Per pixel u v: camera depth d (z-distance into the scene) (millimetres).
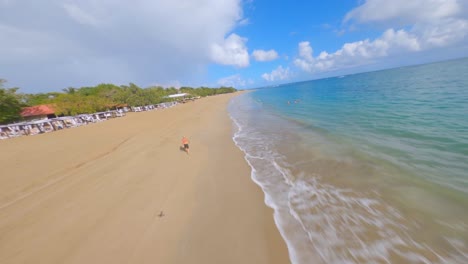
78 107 30906
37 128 20516
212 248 4055
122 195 6176
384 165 6934
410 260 3500
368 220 4543
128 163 8852
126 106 44219
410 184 5680
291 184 6480
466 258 3453
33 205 5758
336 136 10891
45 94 47938
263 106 33438
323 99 29812
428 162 6664
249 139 12562
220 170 7930
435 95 17078
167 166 8453
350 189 5836
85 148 11422
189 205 5578
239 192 6180
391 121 11906
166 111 34844
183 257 3865
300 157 8680
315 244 4012
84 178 7434
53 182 7156
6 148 12773
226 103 50281
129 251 4043
